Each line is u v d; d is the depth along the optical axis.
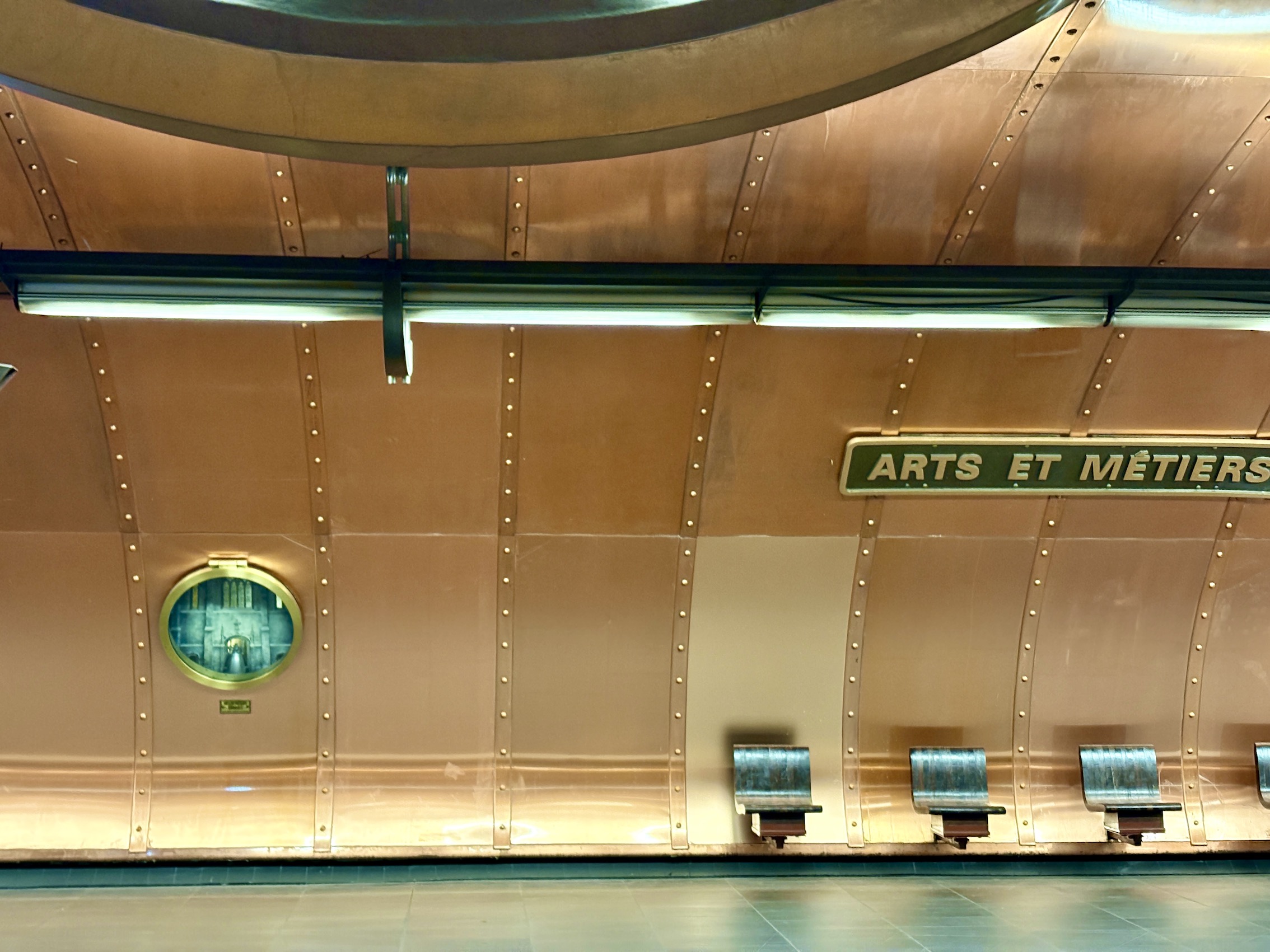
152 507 6.92
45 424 6.59
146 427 6.68
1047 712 7.84
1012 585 7.62
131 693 7.22
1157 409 7.15
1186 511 7.50
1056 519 7.47
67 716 7.20
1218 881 7.55
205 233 5.93
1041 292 6.12
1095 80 5.55
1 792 7.17
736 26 4.96
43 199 5.73
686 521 7.29
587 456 7.03
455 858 7.39
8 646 7.09
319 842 7.33
